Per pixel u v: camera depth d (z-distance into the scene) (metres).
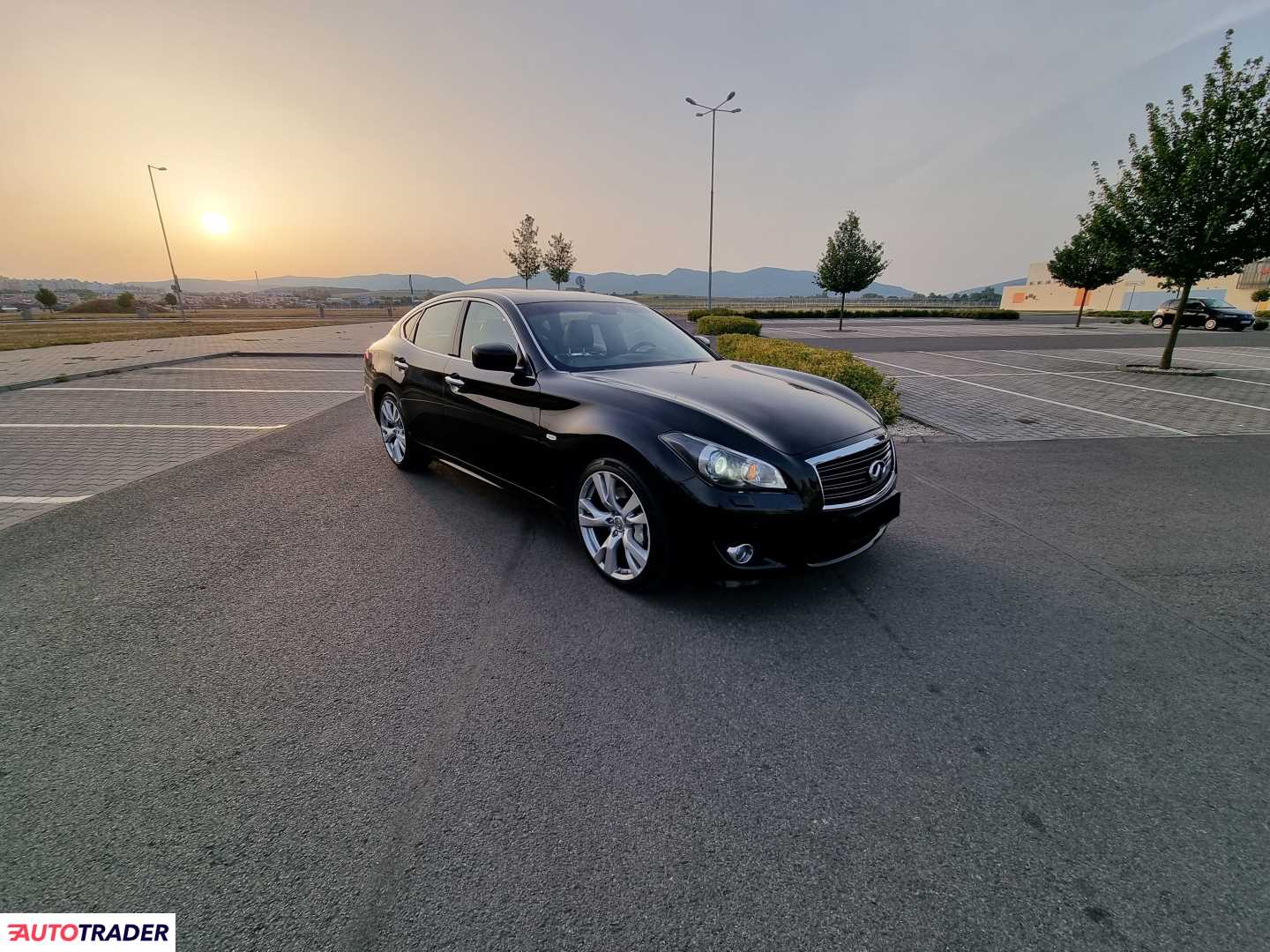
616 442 2.97
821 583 3.28
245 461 5.54
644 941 1.45
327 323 31.31
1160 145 10.30
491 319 4.01
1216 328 25.42
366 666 2.54
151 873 1.62
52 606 3.01
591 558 3.28
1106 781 1.95
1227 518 4.24
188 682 2.43
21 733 2.14
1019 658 2.62
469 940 1.45
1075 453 5.99
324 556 3.58
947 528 4.06
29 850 1.68
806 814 1.82
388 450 5.38
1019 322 34.69
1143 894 1.57
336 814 1.81
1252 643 2.74
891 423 7.00
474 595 3.13
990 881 1.61
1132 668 2.56
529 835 1.74
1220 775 1.98
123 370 11.45
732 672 2.51
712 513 2.71
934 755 2.06
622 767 2.00
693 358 4.15
